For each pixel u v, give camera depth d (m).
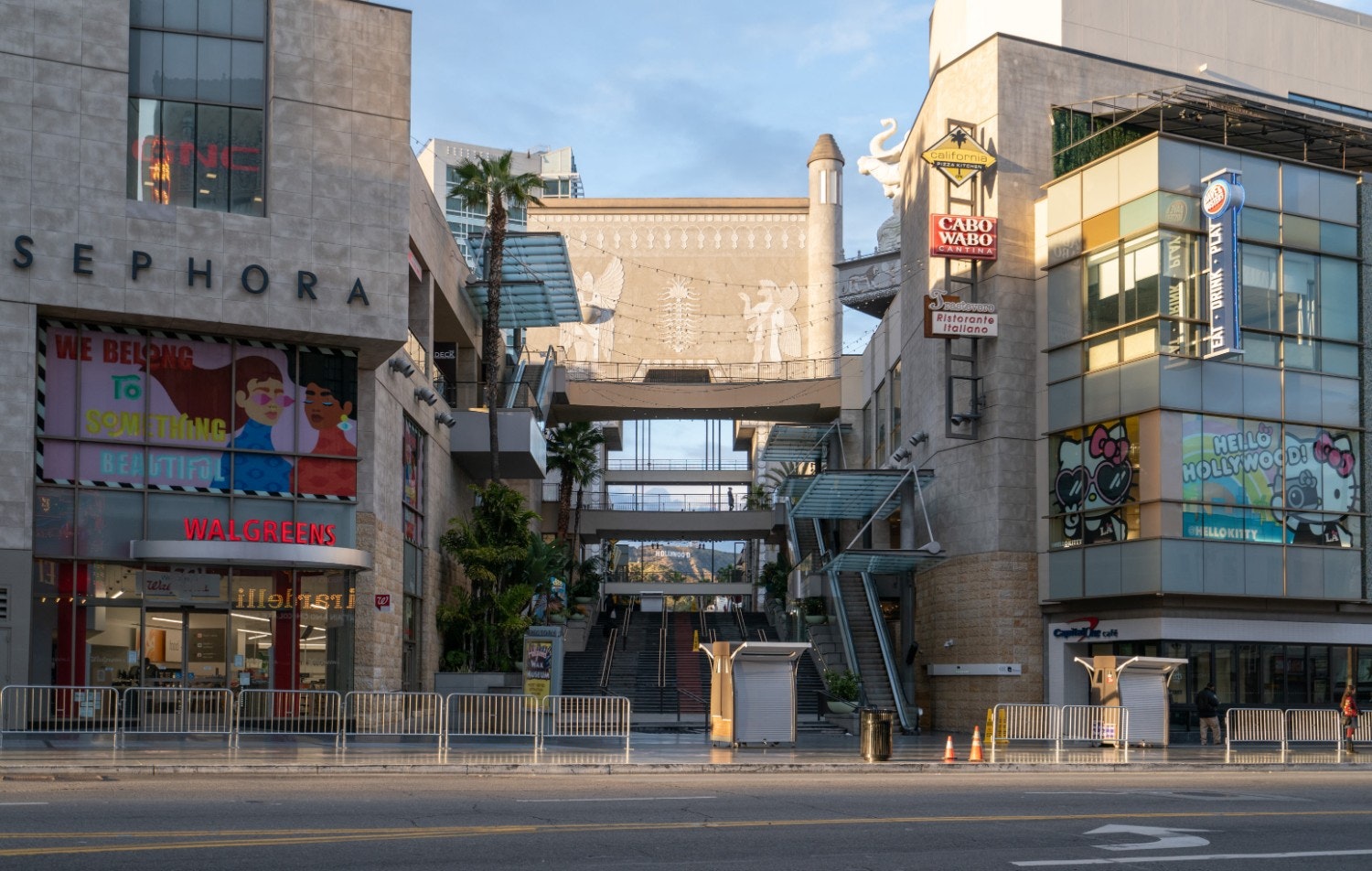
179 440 30.88
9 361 28.42
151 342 30.83
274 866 10.64
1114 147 42.34
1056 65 42.28
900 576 47.78
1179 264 36.88
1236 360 37.31
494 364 43.94
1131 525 36.78
